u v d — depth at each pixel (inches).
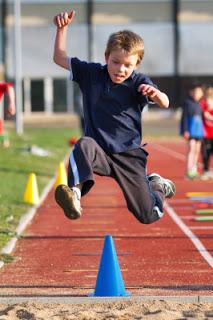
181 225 917.2
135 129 484.4
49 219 966.4
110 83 480.1
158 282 617.3
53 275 645.3
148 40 3897.6
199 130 1406.3
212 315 501.7
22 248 771.4
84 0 3897.6
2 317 494.9
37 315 500.7
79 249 766.5
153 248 770.8
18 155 1782.7
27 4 3860.7
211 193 1229.7
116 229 890.1
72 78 489.1
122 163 483.2
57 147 2142.0
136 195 487.2
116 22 3909.9
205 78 3900.1
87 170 462.0
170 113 3828.7
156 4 3895.2
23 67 3878.0
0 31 3855.8
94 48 3909.9
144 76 481.1
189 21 3890.3
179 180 1433.3
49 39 3880.4
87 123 486.0
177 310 514.3
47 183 1341.0
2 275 645.3
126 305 525.7
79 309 518.9
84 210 1048.8
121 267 680.4
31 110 3892.7
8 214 949.8
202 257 724.7
